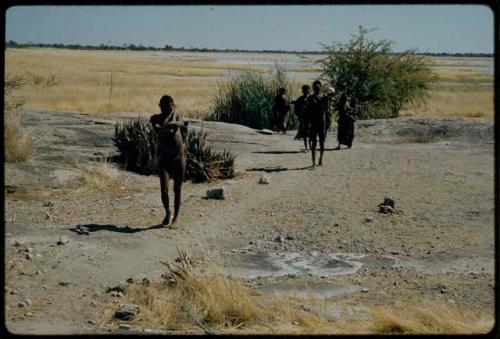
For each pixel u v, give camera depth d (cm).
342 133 1691
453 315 525
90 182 1075
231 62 9800
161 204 998
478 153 1600
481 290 622
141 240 789
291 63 8706
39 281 634
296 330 502
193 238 816
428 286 637
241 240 815
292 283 648
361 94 2589
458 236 834
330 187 1155
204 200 1034
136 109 2744
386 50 2603
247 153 1569
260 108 2283
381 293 617
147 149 1249
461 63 11606
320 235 841
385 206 972
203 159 1230
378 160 1470
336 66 2616
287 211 968
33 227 816
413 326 500
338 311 556
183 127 884
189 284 597
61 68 5878
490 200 1045
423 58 2716
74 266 680
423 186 1167
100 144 1459
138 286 622
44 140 1433
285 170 1333
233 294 562
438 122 2086
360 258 748
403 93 2683
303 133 1623
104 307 573
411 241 814
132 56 11662
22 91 3281
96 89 3759
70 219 871
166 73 6062
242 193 1095
